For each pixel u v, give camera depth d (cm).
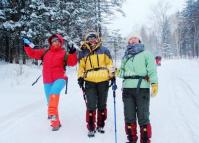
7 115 812
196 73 2208
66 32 2291
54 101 691
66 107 952
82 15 2472
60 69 705
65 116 841
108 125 747
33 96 1118
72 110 912
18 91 1241
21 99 1049
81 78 667
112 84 643
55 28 2159
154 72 566
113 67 634
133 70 576
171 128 712
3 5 1873
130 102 577
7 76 1642
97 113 687
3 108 896
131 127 578
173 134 667
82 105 983
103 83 663
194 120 775
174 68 2991
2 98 1068
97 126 690
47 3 2064
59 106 966
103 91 667
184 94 1184
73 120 798
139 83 566
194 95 1135
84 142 628
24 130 711
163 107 947
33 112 885
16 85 1413
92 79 657
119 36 3572
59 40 707
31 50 719
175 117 813
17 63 2131
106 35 3550
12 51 2200
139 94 567
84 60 666
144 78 572
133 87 569
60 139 648
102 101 673
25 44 720
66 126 743
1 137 661
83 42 667
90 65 660
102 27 3253
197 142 605
